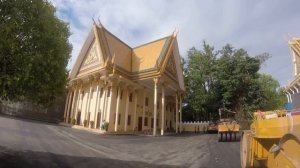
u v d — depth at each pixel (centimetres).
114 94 3434
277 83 6041
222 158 1352
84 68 3969
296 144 473
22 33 712
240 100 4375
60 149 1352
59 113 4303
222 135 2256
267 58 4544
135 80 3891
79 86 3984
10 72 676
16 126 2234
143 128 3944
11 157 987
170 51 4059
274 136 609
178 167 1105
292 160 482
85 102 3784
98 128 3353
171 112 5106
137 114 3872
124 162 1141
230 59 4638
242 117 4112
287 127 552
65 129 2820
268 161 648
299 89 3331
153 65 3866
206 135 3300
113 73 3353
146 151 1633
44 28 756
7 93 711
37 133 1989
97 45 3766
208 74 4988
